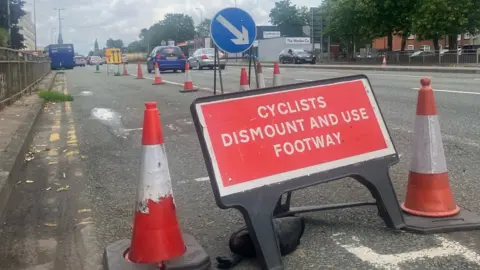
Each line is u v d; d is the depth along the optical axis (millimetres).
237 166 3406
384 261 3467
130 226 4312
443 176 4078
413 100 11344
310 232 4012
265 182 3455
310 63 46750
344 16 48094
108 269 3322
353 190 5000
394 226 3920
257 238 3350
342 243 3777
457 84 14898
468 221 3955
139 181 3342
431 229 3850
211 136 3393
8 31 47031
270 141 3566
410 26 41594
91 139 8398
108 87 20375
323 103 3842
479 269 3303
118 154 7148
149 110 3326
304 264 3473
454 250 3574
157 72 20750
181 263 3297
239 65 44250
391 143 4016
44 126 10039
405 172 5609
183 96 14641
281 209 4066
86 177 5973
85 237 4086
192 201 4926
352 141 3865
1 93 11641
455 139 7082
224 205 3297
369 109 4016
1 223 4477
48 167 6535
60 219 4570
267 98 3648
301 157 3641
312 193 4977
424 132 4062
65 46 58875
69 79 29812
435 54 35250
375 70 29172
